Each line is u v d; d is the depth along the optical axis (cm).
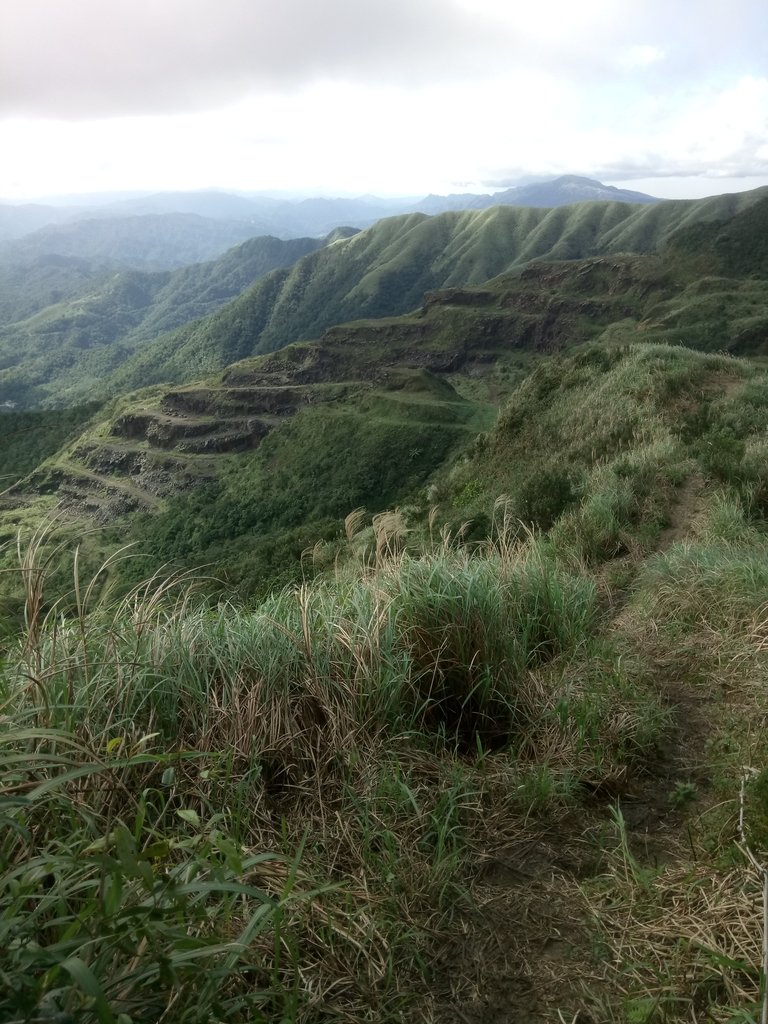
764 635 383
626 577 595
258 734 254
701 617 430
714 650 383
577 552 669
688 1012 162
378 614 324
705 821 235
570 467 1229
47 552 258
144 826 206
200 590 339
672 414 1295
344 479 8631
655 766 280
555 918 199
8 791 176
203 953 130
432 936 190
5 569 243
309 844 220
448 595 334
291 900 187
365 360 14438
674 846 229
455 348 14425
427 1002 171
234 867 142
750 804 226
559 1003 171
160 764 227
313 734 267
